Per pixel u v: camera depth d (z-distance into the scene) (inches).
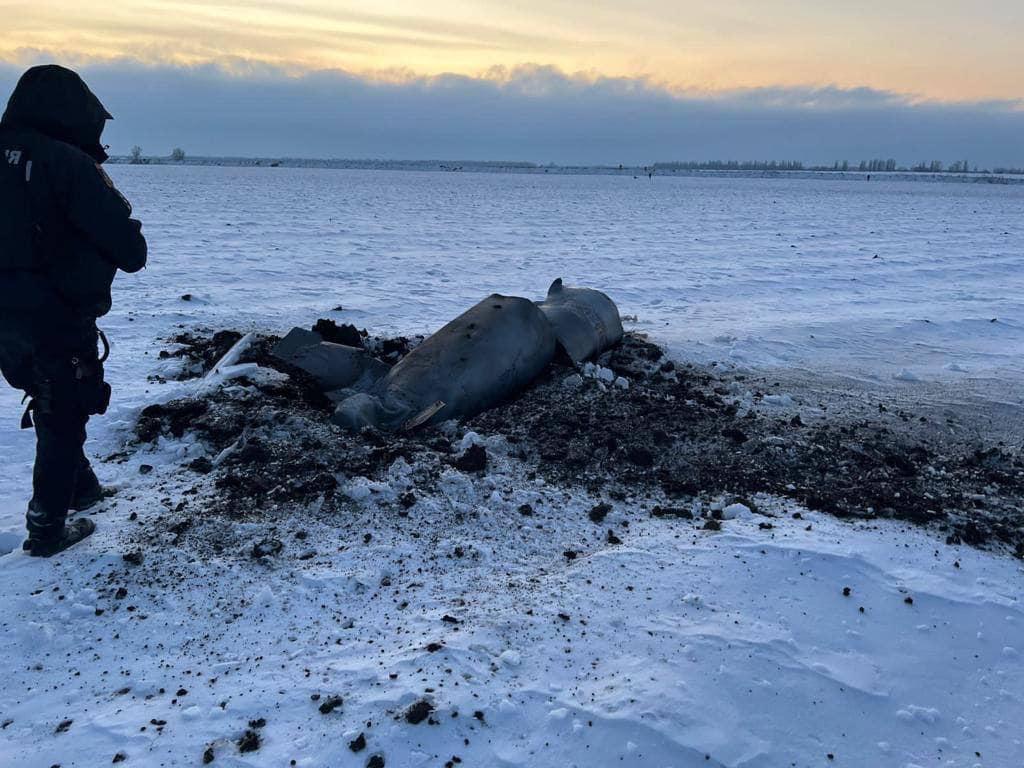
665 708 107.0
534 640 122.9
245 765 96.9
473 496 174.2
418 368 224.4
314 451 190.7
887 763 104.0
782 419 243.4
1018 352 361.1
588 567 145.7
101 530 153.2
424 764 98.1
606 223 1090.7
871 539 160.2
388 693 109.0
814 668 118.4
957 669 122.9
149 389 247.4
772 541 155.2
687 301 474.3
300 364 233.9
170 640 122.9
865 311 454.9
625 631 125.5
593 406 232.7
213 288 454.3
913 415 257.4
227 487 173.6
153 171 4244.6
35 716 105.8
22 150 126.5
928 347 364.5
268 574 141.3
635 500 181.0
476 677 113.2
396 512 165.2
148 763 97.2
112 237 132.6
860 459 210.8
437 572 145.2
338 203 1412.4
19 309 130.5
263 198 1513.3
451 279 525.7
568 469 193.2
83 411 141.5
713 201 1899.6
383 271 551.8
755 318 419.8
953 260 728.3
